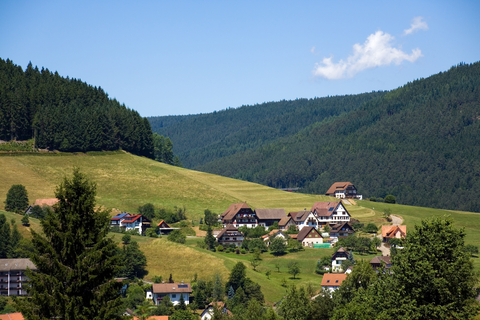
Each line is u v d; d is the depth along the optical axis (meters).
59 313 34.62
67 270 35.97
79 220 37.25
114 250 38.44
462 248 49.81
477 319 54.09
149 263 124.81
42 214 145.25
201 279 114.00
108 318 35.22
